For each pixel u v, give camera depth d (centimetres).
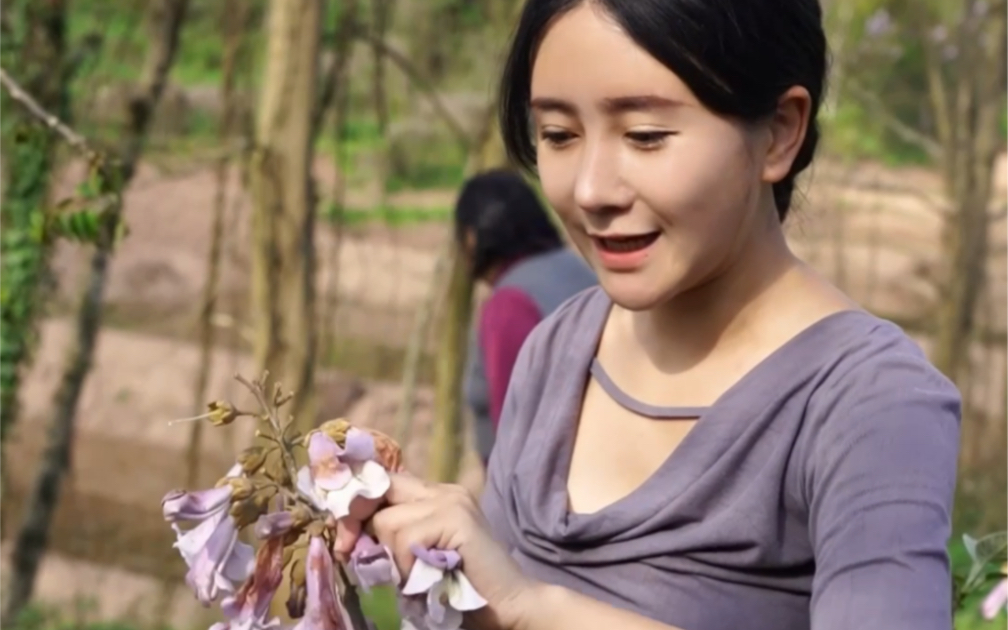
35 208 486
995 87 684
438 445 551
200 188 1169
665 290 132
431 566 124
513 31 155
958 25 727
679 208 129
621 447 143
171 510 124
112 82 576
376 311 953
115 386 880
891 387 127
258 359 444
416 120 1121
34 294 507
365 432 127
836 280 768
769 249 140
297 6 435
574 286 367
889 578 120
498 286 370
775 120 136
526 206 372
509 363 362
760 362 136
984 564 179
